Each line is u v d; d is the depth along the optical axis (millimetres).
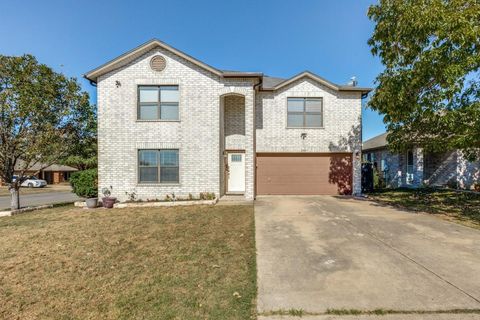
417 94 8117
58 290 3525
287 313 2936
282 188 12945
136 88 11102
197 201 10312
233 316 2898
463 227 6512
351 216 7867
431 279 3709
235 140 12742
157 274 3982
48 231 6539
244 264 4332
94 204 10281
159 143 11141
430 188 14445
